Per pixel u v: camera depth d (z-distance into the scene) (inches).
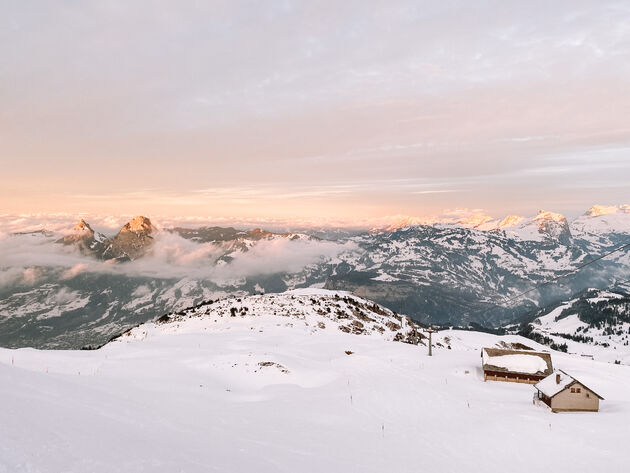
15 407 874.1
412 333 4746.6
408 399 1983.3
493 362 2647.6
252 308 4692.4
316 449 1235.2
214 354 2753.4
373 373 2524.6
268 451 1122.0
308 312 4569.4
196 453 936.9
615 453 1273.4
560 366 3088.1
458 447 1365.7
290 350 3036.4
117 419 1080.2
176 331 4025.6
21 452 658.2
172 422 1235.2
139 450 839.1
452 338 5123.0
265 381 2347.4
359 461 1171.9
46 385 1255.5
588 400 1808.6
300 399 1975.9
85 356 2598.4
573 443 1368.1
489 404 1968.5
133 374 2196.1
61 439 767.1
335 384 2277.3
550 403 1839.3
